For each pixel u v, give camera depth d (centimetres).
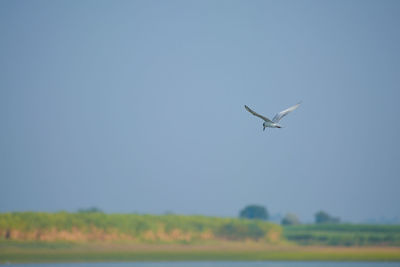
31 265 7575
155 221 9688
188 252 8756
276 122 2516
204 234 9675
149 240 9275
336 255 8656
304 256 8606
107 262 8012
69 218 9162
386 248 9244
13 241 8569
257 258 8500
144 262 8038
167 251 8762
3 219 8731
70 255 8238
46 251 8319
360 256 8538
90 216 9375
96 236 9044
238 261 8219
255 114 2491
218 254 8681
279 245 9581
